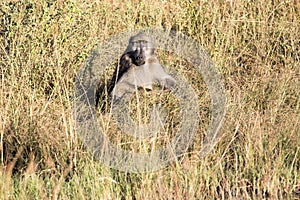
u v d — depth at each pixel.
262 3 18.34
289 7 18.52
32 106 14.32
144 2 18.31
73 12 16.61
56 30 16.38
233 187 12.07
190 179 11.95
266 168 12.29
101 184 11.88
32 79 15.88
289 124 13.55
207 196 11.91
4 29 16.48
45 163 12.85
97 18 17.53
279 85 15.00
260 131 13.05
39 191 11.66
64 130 13.58
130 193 11.91
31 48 16.03
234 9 18.08
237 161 12.83
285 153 13.05
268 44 17.38
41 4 16.38
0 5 16.58
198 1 18.50
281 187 12.21
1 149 12.83
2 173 12.35
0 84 15.11
